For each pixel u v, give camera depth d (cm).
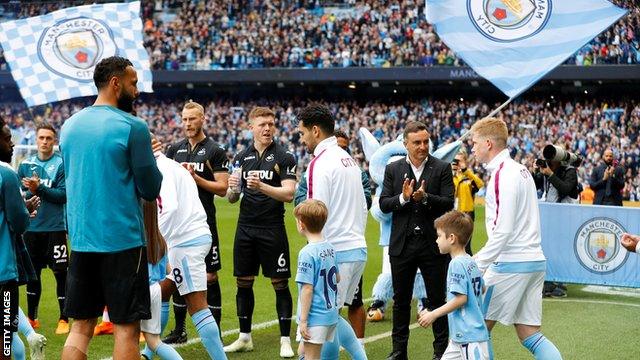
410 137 724
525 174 623
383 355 778
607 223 1102
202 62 3831
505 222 606
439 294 721
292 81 3688
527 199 620
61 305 862
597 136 3180
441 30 1095
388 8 3728
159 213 661
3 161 578
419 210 719
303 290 578
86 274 518
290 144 3494
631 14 3325
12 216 556
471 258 598
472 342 583
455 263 589
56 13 978
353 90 3919
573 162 1166
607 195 1430
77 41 977
